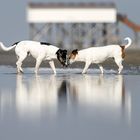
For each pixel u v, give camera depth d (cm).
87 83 2023
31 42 2703
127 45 2712
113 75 2553
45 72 2830
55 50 2681
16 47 2712
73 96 1555
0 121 1094
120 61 2692
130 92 1672
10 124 1058
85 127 1026
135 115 1170
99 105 1346
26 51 2700
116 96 1553
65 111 1234
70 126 1036
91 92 1672
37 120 1106
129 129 1002
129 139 909
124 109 1270
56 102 1411
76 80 2188
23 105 1350
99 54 2655
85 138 919
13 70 3052
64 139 911
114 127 1024
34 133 966
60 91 1705
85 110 1250
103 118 1130
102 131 984
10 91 1709
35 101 1433
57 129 1005
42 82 2078
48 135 947
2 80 2203
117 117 1141
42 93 1641
